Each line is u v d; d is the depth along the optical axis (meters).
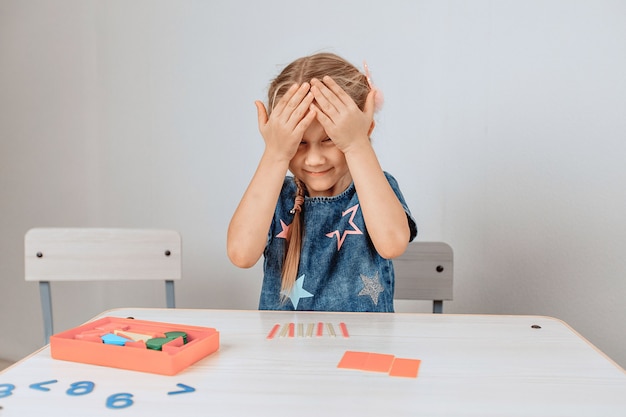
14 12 1.85
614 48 1.28
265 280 0.99
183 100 1.68
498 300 1.45
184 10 1.66
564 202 1.36
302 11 1.57
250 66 1.61
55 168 1.83
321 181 0.90
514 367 0.60
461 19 1.43
